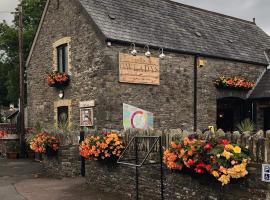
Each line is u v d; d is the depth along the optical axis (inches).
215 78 642.8
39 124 631.2
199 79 619.8
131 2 633.0
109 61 520.4
